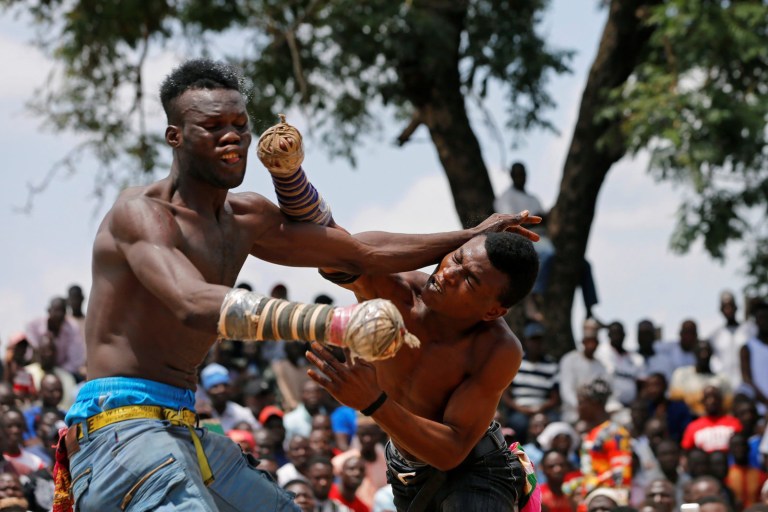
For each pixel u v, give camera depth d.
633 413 14.32
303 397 13.45
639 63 18.72
